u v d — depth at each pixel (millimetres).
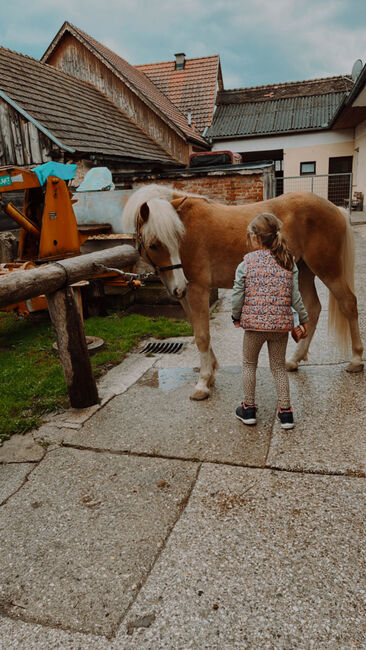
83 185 6980
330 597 1700
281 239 2752
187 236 3254
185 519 2174
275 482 2391
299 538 1998
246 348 2902
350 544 1943
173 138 14461
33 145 8172
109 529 2154
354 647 1508
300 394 3369
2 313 6543
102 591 1815
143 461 2689
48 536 2139
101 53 14188
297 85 20016
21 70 10125
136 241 3260
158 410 3328
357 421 2912
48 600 1794
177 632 1610
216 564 1895
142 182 8398
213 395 3504
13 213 5426
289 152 17891
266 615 1648
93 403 3469
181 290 3059
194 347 4738
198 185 8062
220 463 2605
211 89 18812
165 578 1846
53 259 5492
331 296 3654
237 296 2799
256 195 7762
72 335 3299
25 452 2893
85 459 2760
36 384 3883
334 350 4246
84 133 9312
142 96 14125
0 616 1744
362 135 15594
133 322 5684
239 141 18094
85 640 1612
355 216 14102
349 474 2402
